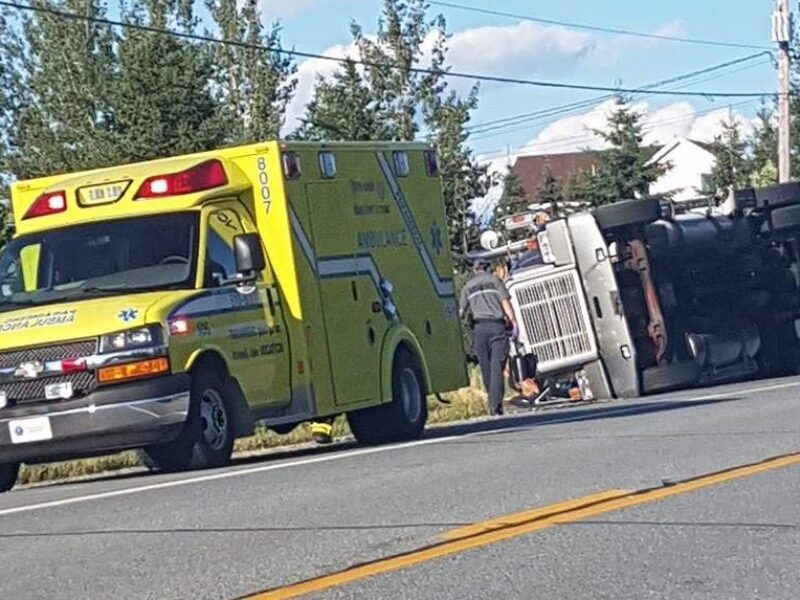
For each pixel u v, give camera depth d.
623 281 23.39
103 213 14.12
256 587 8.04
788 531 9.09
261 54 37.25
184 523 10.13
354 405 15.24
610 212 23.36
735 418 15.20
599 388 23.39
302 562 8.62
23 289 13.87
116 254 13.80
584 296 23.41
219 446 13.45
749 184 52.62
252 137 35.97
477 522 9.62
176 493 11.70
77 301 13.29
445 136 38.62
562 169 77.31
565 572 8.14
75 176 14.63
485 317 20.86
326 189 15.27
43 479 15.54
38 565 8.98
